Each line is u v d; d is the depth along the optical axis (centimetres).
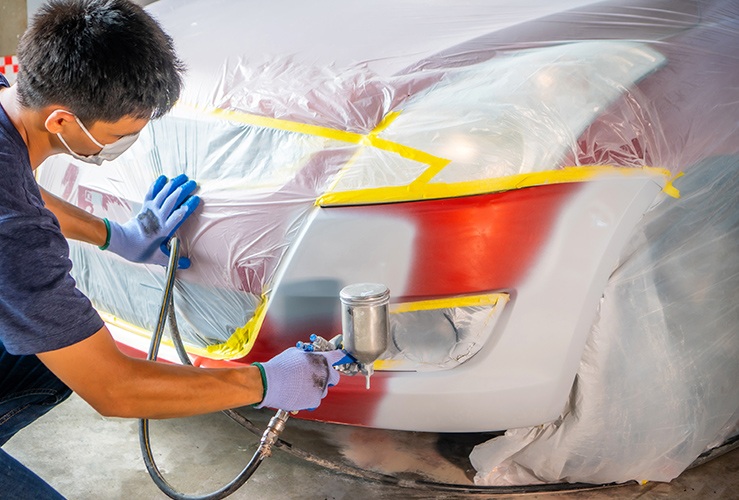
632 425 192
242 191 182
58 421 244
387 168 170
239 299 188
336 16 221
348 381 182
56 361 128
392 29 206
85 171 214
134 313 215
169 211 187
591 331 185
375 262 172
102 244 191
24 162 129
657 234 187
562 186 169
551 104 174
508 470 208
